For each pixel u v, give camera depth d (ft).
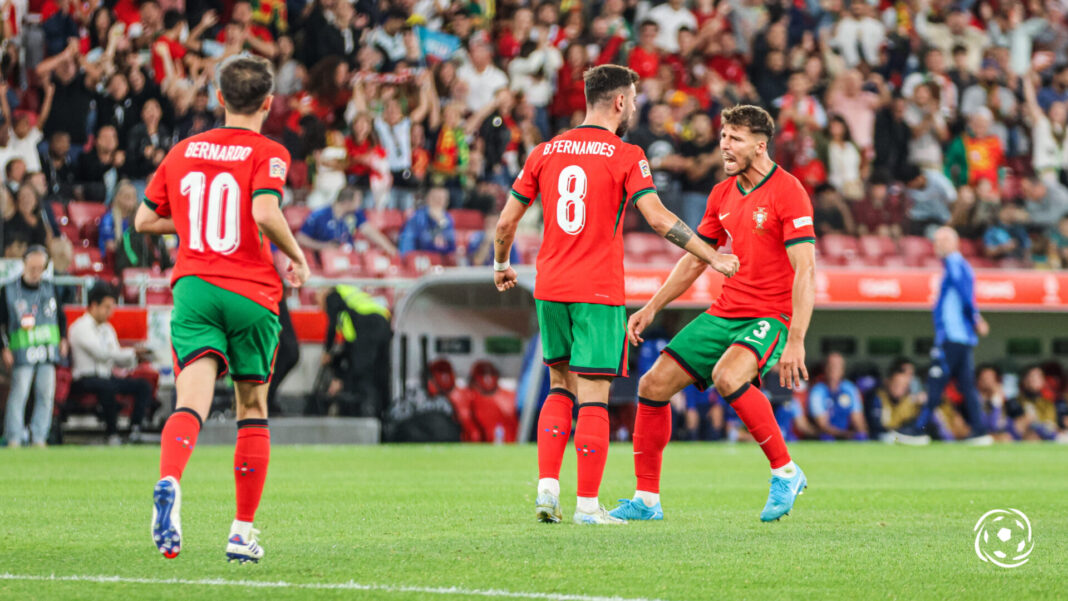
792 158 223.30
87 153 186.60
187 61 202.28
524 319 179.93
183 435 49.06
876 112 233.14
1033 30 267.80
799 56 239.71
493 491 91.91
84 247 170.81
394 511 75.92
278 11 215.72
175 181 52.13
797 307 68.90
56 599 43.11
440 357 175.94
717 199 73.97
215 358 51.34
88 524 68.39
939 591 46.44
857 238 215.51
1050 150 249.96
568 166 68.49
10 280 157.48
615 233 68.28
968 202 225.97
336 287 173.88
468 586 46.03
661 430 71.77
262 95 52.70
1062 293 199.72
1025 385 208.85
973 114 240.73
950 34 259.39
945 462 136.15
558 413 69.41
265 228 50.75
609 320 67.92
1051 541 62.54
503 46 225.56
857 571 50.98
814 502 85.56
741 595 44.93
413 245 194.08
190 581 47.01
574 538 60.95
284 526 67.15
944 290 180.04
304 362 172.35
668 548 57.31
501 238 71.46
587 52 223.71
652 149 208.64
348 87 208.85
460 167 209.67
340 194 189.26
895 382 198.18
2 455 137.80
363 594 44.09
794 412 192.54
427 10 226.99
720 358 71.92
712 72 230.89
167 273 172.45
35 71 194.29
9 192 166.20
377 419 171.53
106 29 199.93
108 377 161.99
